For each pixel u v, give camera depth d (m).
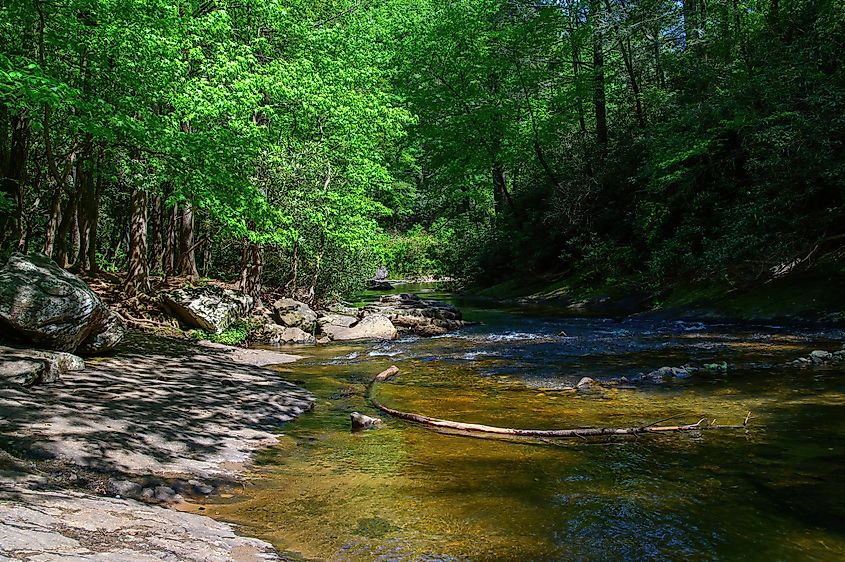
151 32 12.10
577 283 25.25
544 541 4.17
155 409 7.20
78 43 11.54
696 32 22.48
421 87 31.64
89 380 8.06
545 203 28.81
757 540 4.12
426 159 38.47
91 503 4.14
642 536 4.21
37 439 5.33
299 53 19.69
